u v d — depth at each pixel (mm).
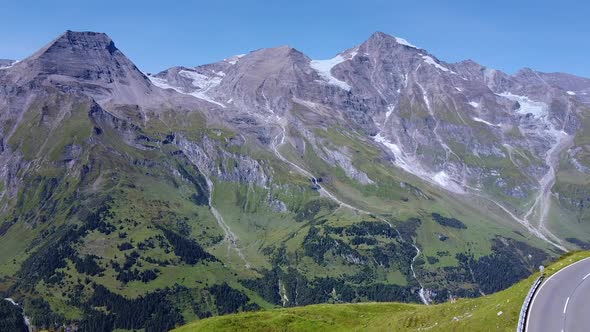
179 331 151750
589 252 103188
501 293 94312
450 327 85062
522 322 70312
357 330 120000
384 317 123375
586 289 81000
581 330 67562
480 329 78188
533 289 82375
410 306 162875
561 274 89250
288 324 144000
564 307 75062
